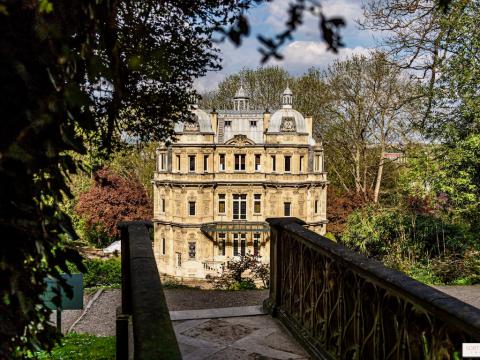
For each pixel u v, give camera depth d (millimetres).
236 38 1827
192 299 12750
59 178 2125
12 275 1838
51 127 1902
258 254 42469
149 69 3877
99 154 4141
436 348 2514
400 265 14867
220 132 43094
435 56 14078
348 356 3746
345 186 42844
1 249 1825
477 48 13250
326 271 4180
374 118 34062
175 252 42500
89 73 2012
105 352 8117
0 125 1751
